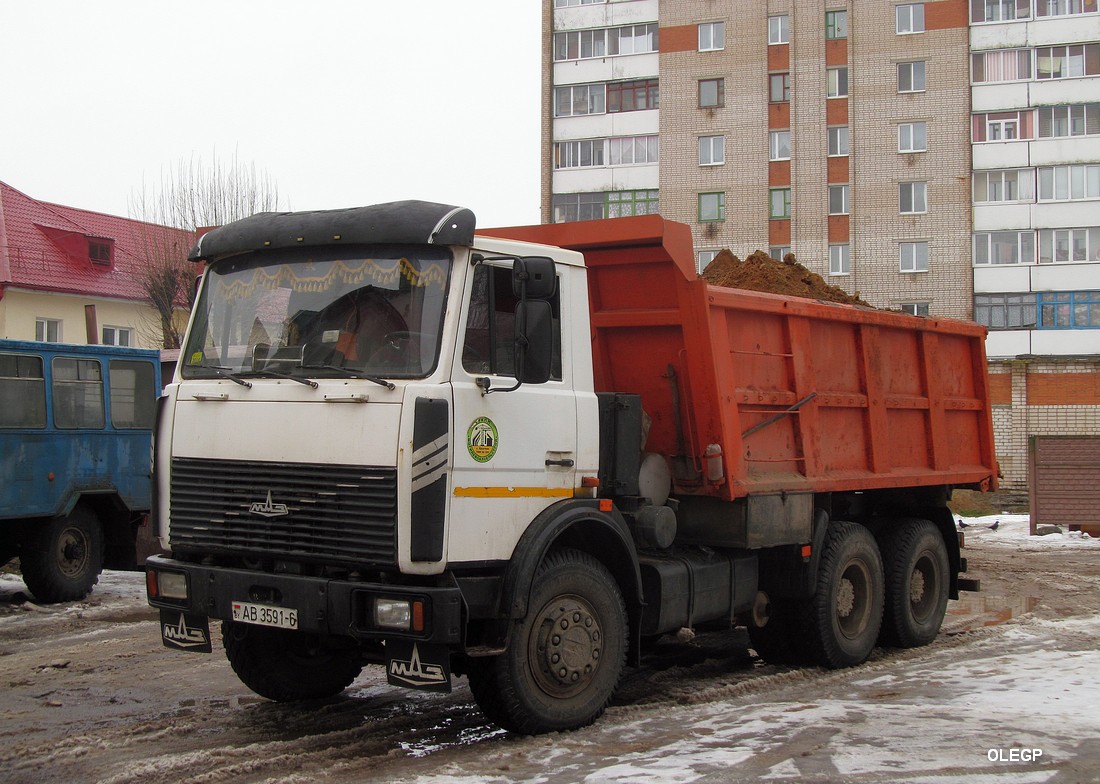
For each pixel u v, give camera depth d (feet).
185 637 21.09
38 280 99.35
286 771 18.57
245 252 21.48
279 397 19.81
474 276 19.77
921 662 29.48
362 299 19.93
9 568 49.06
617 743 20.13
